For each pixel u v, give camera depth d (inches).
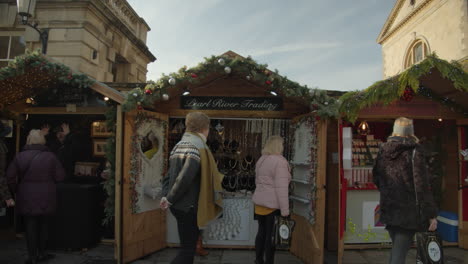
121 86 237.1
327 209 183.0
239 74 161.2
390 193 104.7
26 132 198.7
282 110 175.0
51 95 178.5
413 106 168.7
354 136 209.3
